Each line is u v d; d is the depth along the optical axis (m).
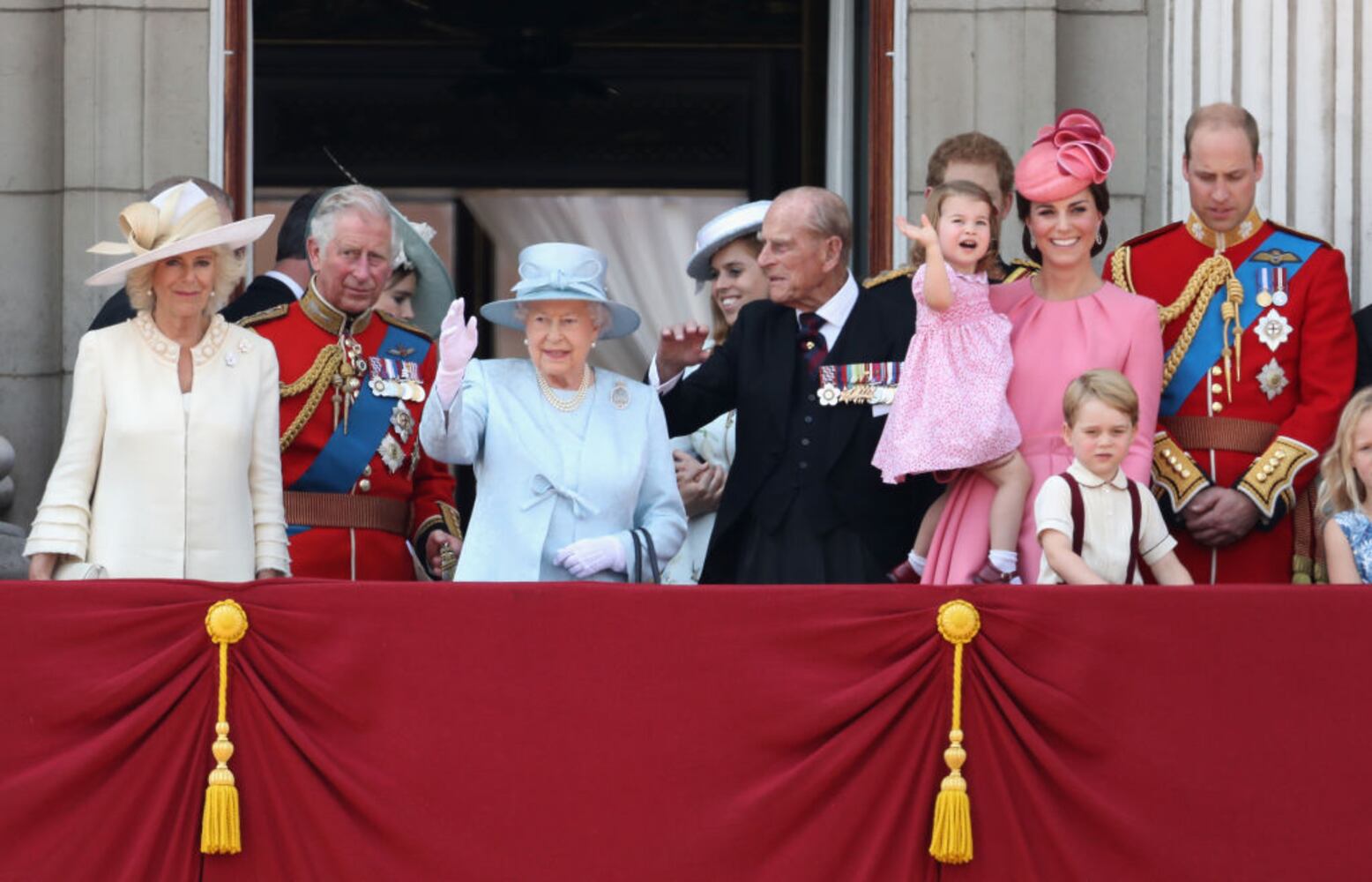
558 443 27.52
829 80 39.78
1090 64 36.06
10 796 24.61
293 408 29.92
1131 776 24.94
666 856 24.81
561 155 48.03
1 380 35.09
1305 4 34.91
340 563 29.84
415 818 24.83
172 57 35.22
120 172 35.09
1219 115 29.42
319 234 30.23
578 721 24.95
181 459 26.72
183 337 27.16
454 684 24.97
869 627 25.02
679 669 25.02
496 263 48.25
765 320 29.22
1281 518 28.78
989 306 27.48
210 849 24.59
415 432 30.58
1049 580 26.66
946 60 35.81
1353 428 27.77
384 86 47.97
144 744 24.81
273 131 47.75
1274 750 25.00
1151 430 27.45
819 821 24.84
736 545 28.73
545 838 24.84
